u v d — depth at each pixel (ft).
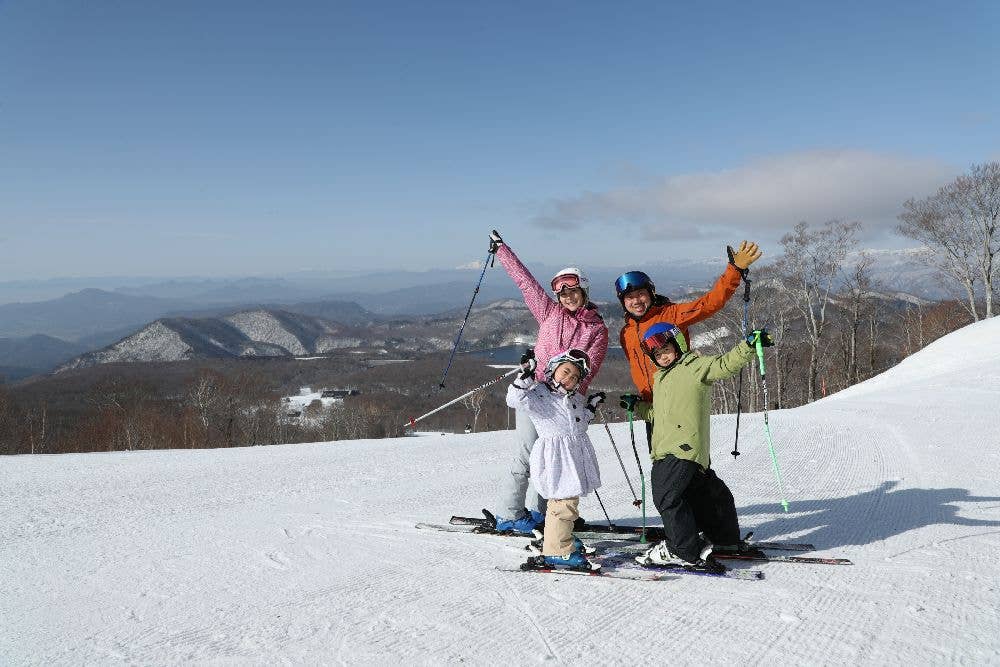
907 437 26.66
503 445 33.91
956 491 16.56
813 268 104.68
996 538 12.02
